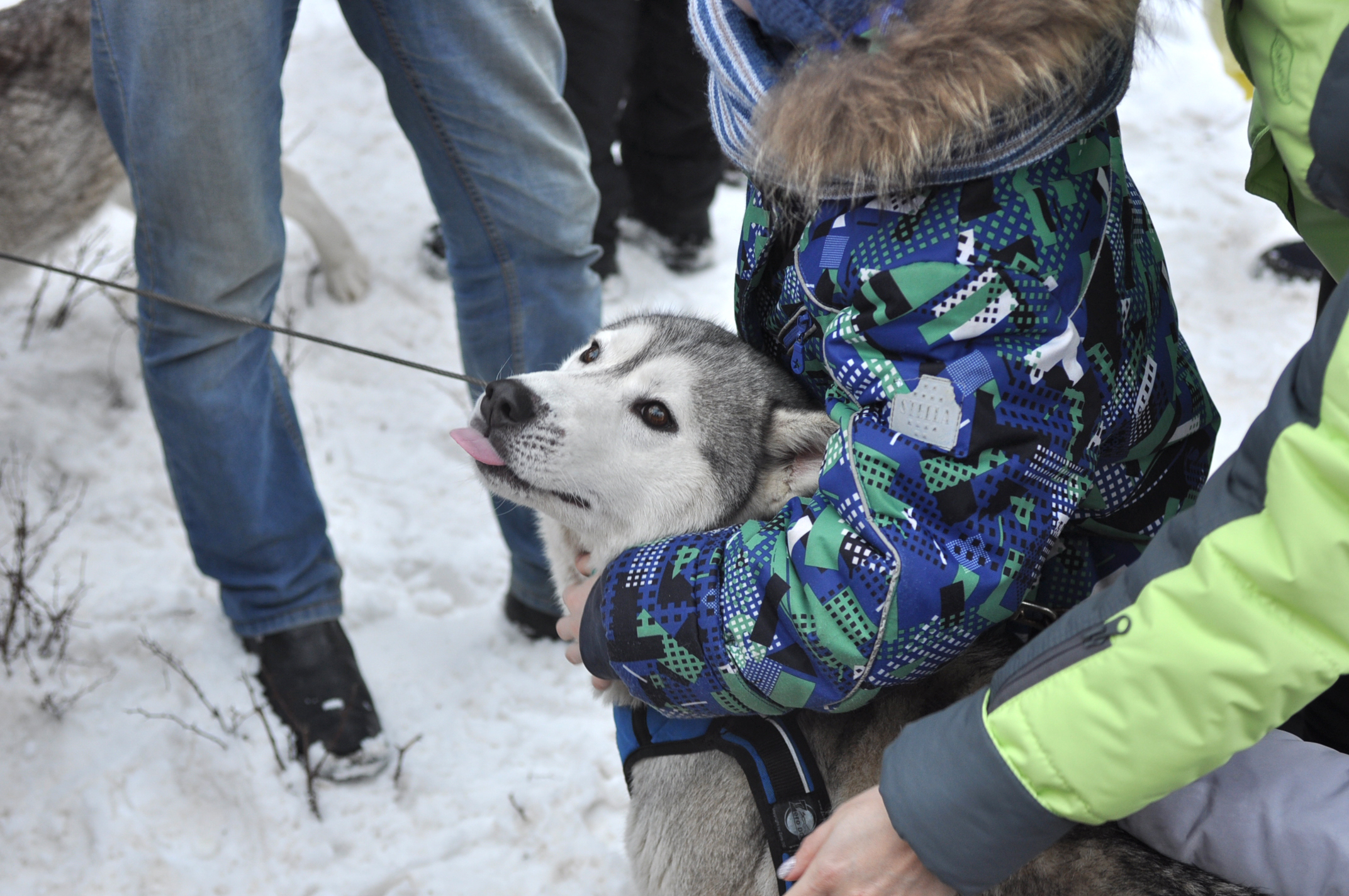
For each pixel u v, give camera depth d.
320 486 3.48
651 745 1.87
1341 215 1.42
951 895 1.44
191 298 2.35
